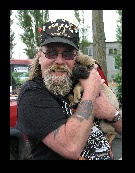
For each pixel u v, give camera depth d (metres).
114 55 12.59
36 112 1.93
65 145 1.84
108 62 27.05
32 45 20.92
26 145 3.83
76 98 2.10
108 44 26.97
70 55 2.09
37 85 2.04
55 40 2.01
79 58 2.39
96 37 7.89
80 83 2.15
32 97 1.97
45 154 1.92
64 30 2.06
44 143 1.90
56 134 1.85
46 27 2.09
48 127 1.88
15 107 3.88
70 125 1.87
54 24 2.08
